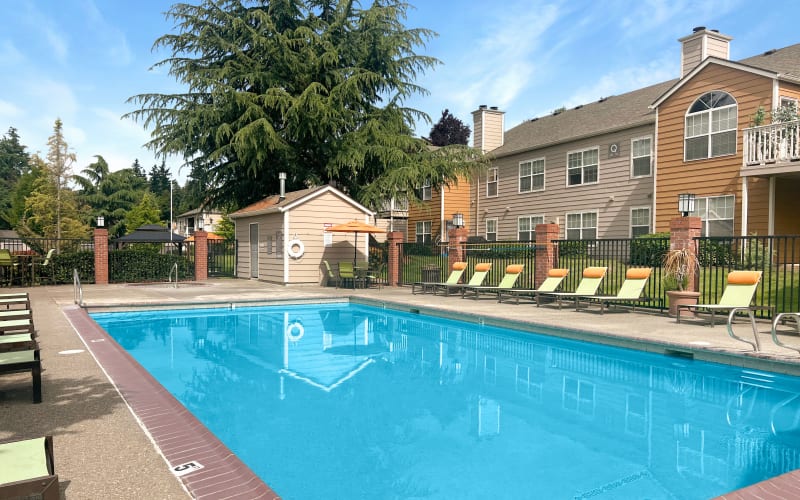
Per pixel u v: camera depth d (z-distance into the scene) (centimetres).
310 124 2175
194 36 2273
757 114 1540
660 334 777
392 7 2339
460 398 549
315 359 748
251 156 2181
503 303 1265
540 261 1349
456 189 2983
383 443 417
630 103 2323
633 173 2048
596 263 1698
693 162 1780
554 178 2416
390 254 1852
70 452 321
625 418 484
